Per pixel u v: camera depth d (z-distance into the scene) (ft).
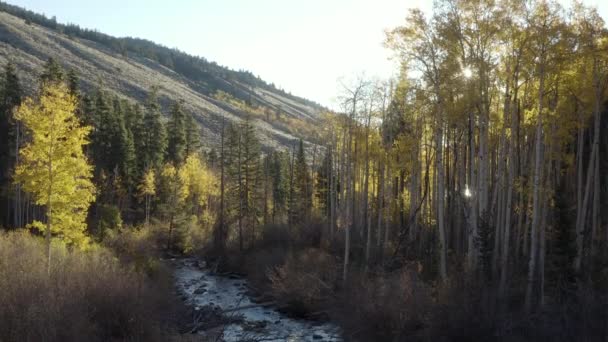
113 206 127.34
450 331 48.47
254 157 134.51
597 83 58.54
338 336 62.80
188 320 55.26
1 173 131.64
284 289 78.02
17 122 112.68
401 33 57.47
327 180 137.69
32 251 64.03
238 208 129.90
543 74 52.03
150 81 453.99
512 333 47.06
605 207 77.87
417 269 70.38
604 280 51.11
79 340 36.94
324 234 112.88
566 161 74.59
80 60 426.51
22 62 317.83
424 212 96.12
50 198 62.85
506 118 58.49
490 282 54.85
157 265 92.99
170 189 153.69
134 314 45.01
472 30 55.62
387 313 56.03
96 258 64.34
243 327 63.26
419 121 79.71
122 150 159.84
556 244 55.62
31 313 35.83
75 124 65.82
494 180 80.64
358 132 90.38
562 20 51.72
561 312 46.75
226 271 115.14
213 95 564.71
